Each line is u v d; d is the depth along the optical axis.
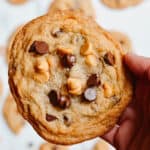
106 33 0.34
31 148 0.61
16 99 0.33
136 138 0.38
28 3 0.64
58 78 0.33
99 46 0.33
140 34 0.64
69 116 0.33
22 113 0.33
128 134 0.39
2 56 0.62
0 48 0.63
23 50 0.33
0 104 0.61
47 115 0.32
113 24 0.64
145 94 0.37
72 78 0.32
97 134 0.33
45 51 0.32
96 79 0.33
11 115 0.61
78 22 0.34
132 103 0.38
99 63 0.33
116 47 0.34
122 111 0.34
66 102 0.32
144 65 0.34
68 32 0.33
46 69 0.32
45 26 0.33
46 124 0.32
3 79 0.62
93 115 0.33
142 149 0.38
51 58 0.33
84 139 0.33
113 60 0.33
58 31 0.33
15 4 0.64
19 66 0.33
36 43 0.32
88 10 0.63
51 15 0.34
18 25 0.63
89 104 0.33
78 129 0.33
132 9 0.64
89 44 0.33
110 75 0.33
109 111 0.33
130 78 0.34
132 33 0.64
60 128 0.33
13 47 0.33
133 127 0.39
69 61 0.32
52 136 0.33
